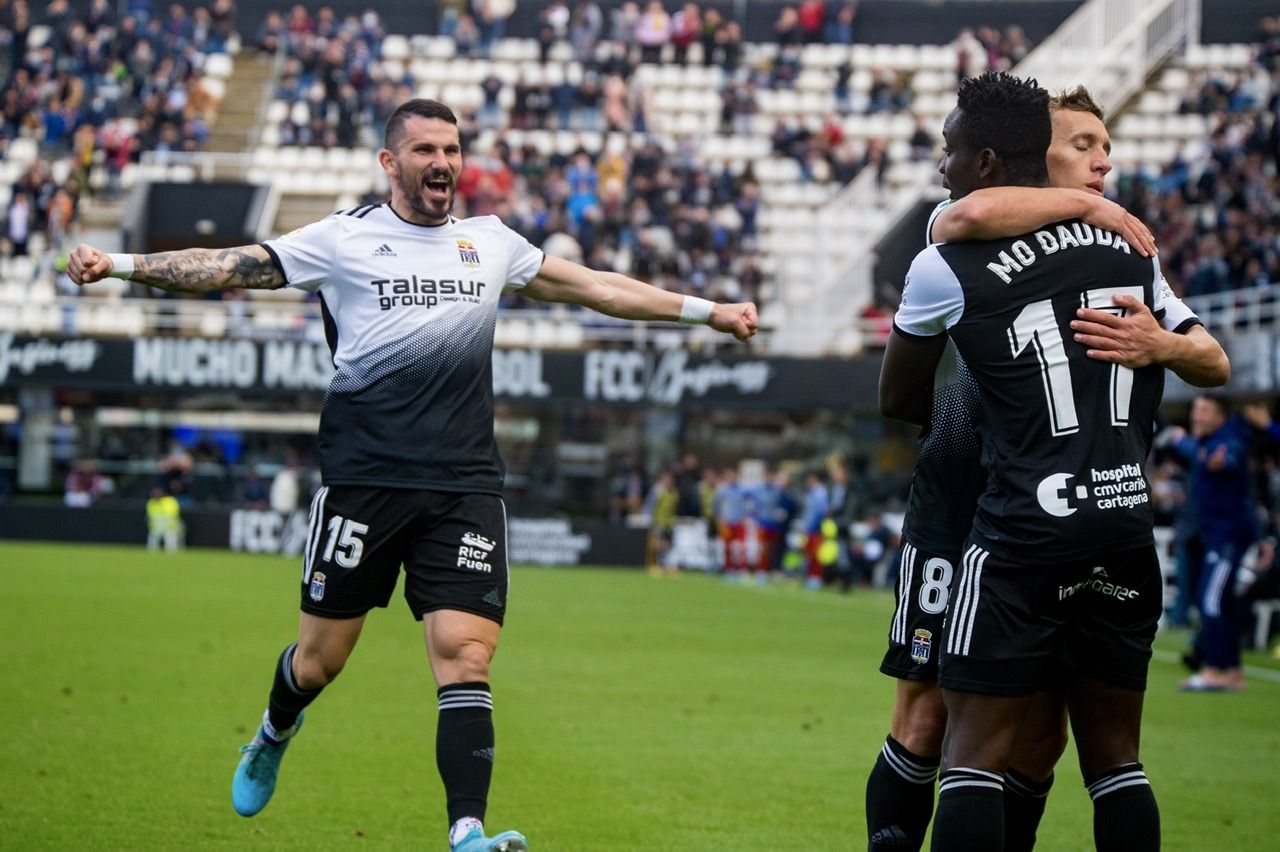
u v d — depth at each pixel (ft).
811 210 244.42
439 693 34.14
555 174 236.02
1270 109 205.67
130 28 263.29
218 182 232.53
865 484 206.59
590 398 203.00
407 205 36.27
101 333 210.38
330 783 48.42
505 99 270.87
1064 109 33.58
